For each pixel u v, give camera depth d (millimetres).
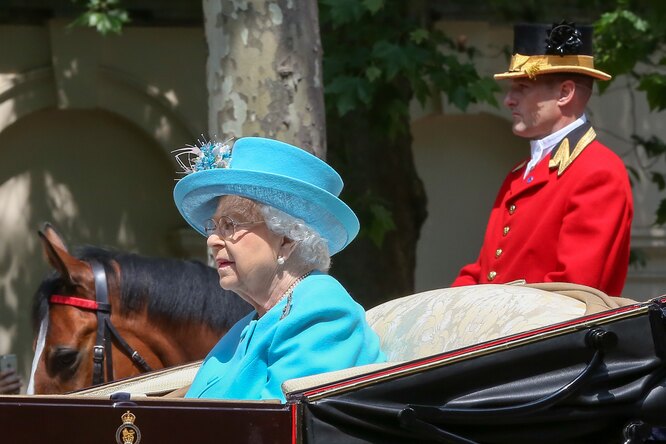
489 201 38844
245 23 19672
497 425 10320
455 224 38625
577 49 16469
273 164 12195
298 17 19859
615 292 15773
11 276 34750
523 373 10375
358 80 26453
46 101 34844
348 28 27922
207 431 9578
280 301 12047
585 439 10672
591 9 33656
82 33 34875
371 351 12055
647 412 10523
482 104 37688
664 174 38656
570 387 10312
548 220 15992
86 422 9477
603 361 10508
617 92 38438
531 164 16734
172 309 17469
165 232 36062
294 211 11992
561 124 16531
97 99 35094
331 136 28984
